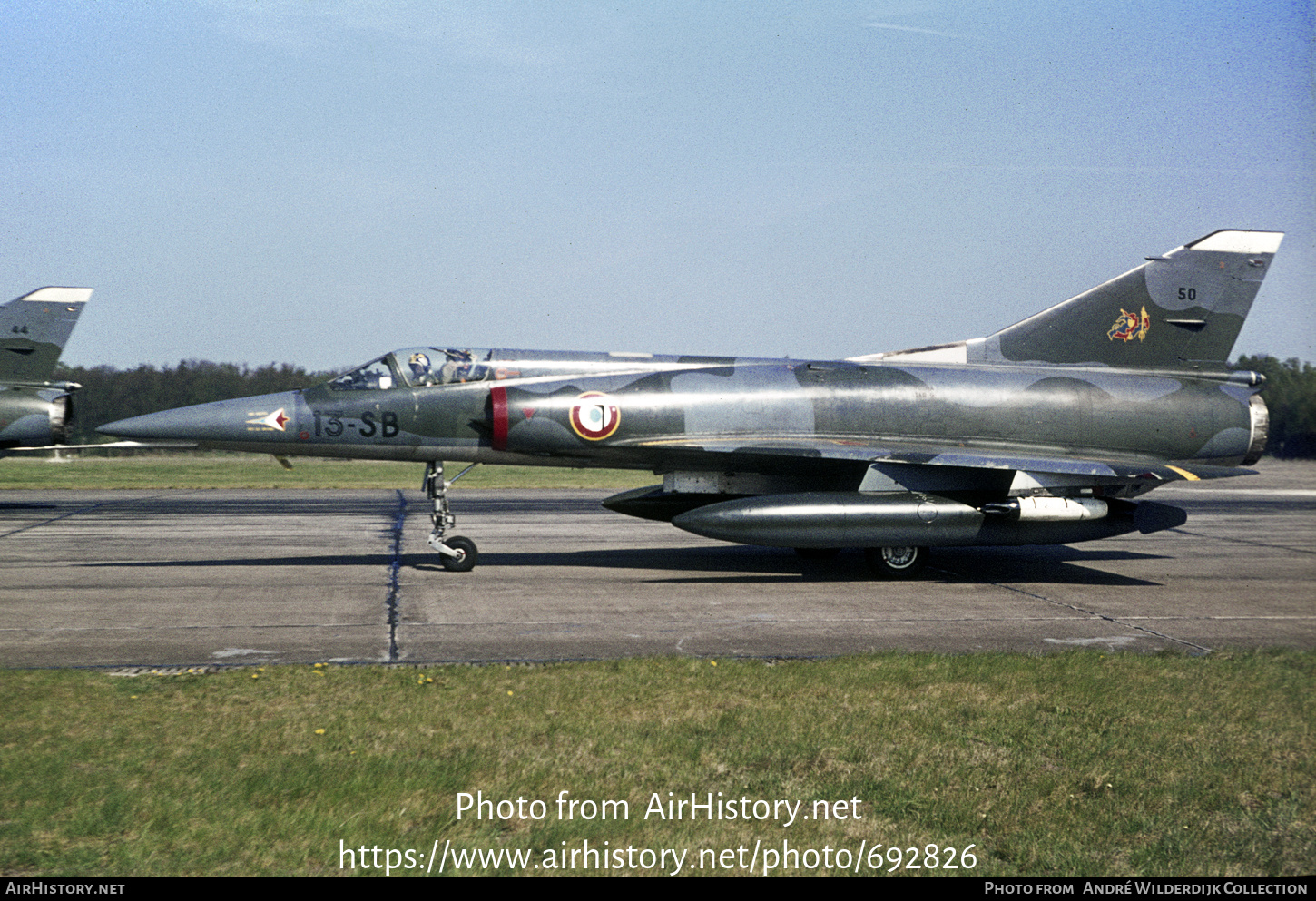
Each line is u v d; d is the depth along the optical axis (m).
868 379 16.11
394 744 6.72
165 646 9.89
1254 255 17.58
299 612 11.76
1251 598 13.59
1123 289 17.31
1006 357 17.06
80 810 5.51
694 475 16.12
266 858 5.05
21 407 23.00
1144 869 5.10
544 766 6.36
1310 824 5.62
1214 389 17.31
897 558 15.09
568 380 15.35
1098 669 8.95
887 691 8.16
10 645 9.82
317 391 15.05
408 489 31.28
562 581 14.30
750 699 7.93
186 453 54.12
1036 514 14.80
